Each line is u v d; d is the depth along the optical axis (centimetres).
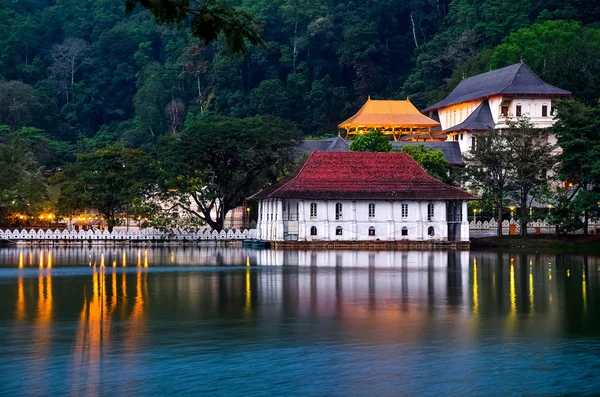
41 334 6016
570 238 15075
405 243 14638
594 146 14075
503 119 19050
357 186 14812
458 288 8394
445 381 4894
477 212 16938
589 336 5966
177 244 16138
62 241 16038
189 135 16438
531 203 16500
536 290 8256
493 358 5362
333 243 14600
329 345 5694
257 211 17875
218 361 5281
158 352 5497
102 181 16475
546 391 4725
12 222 17438
